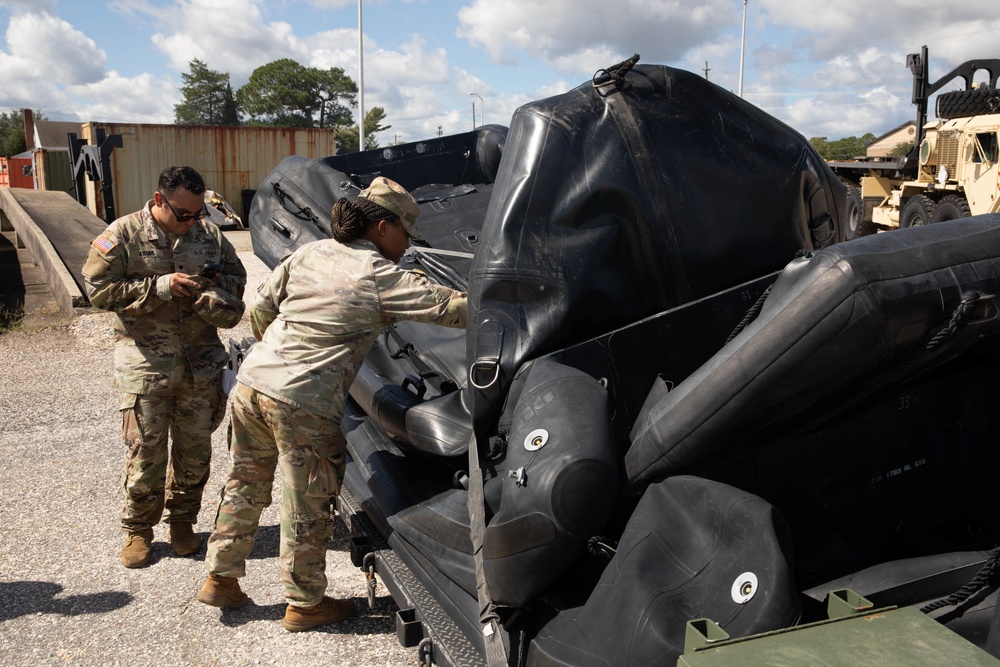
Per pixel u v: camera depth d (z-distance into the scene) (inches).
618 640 75.3
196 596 146.6
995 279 80.7
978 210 594.2
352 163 244.2
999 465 106.3
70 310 389.1
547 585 87.0
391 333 155.5
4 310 406.3
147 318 149.2
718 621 72.2
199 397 155.3
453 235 206.8
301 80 3472.0
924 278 78.0
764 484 93.8
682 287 110.1
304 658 126.6
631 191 108.0
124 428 151.5
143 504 155.6
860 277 76.8
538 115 109.0
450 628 104.7
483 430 103.4
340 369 123.8
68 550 164.4
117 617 139.4
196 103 3449.8
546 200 105.5
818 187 121.3
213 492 195.9
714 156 113.8
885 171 748.0
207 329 155.1
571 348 100.7
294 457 124.1
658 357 103.9
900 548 102.6
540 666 82.0
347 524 143.8
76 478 202.8
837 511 97.6
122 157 895.1
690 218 110.5
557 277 103.6
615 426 100.3
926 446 101.8
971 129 598.5
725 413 82.5
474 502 98.0
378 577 147.9
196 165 932.0
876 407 97.7
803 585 92.8
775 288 91.7
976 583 79.4
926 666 61.9
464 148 262.7
